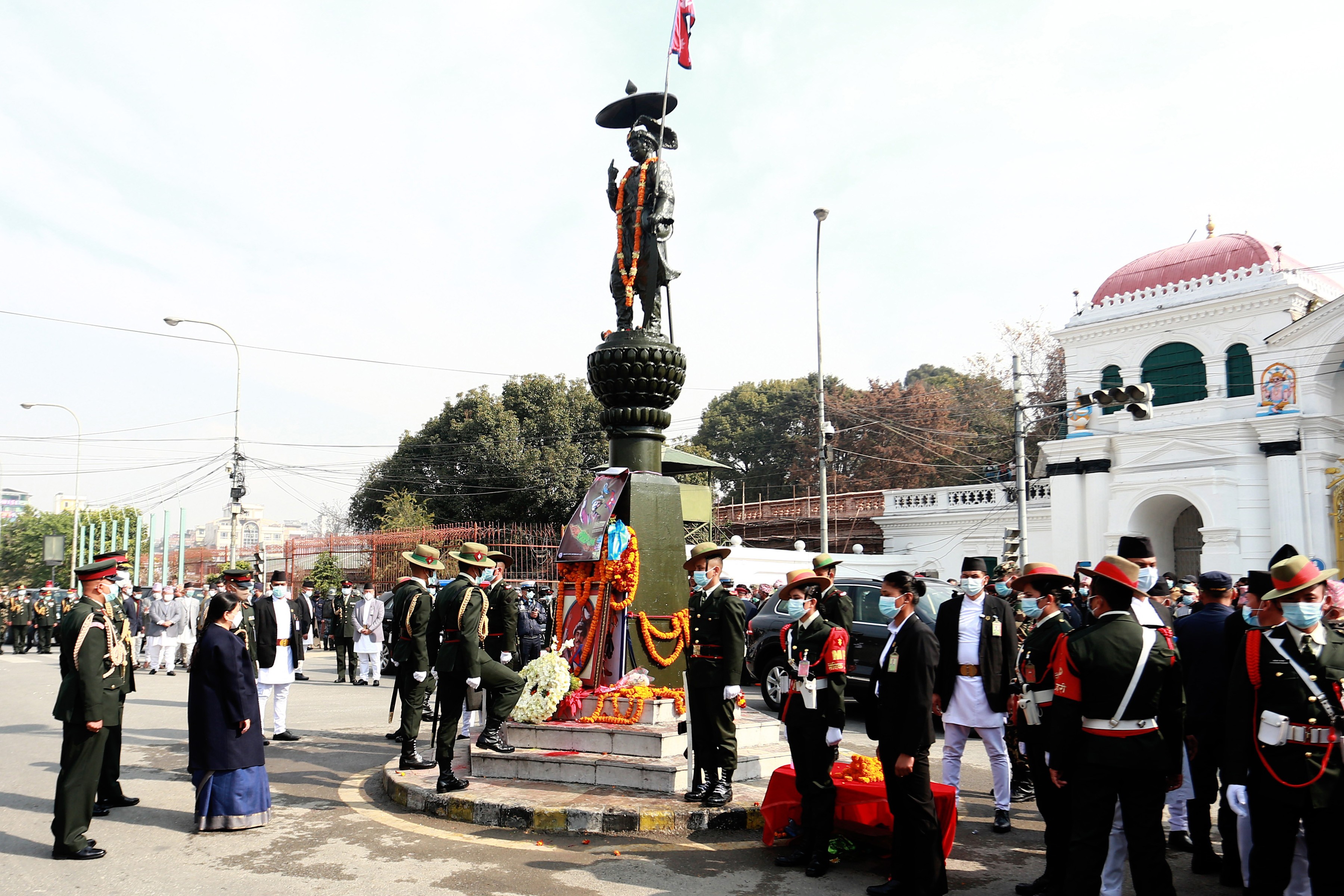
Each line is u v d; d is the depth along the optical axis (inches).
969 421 1617.9
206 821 265.1
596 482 362.0
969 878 233.3
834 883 222.7
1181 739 185.5
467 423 1502.2
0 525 2674.7
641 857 240.2
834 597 253.0
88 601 261.1
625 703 322.0
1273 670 183.3
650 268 372.5
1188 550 949.8
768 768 323.3
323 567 1044.5
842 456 1774.1
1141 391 677.3
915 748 206.1
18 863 237.5
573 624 356.2
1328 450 820.6
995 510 1064.2
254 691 275.1
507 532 1027.9
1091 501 944.3
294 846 251.0
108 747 293.6
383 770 348.2
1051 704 221.9
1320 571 184.4
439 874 225.8
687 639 312.5
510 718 327.9
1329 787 176.2
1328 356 827.4
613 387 361.1
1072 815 186.1
